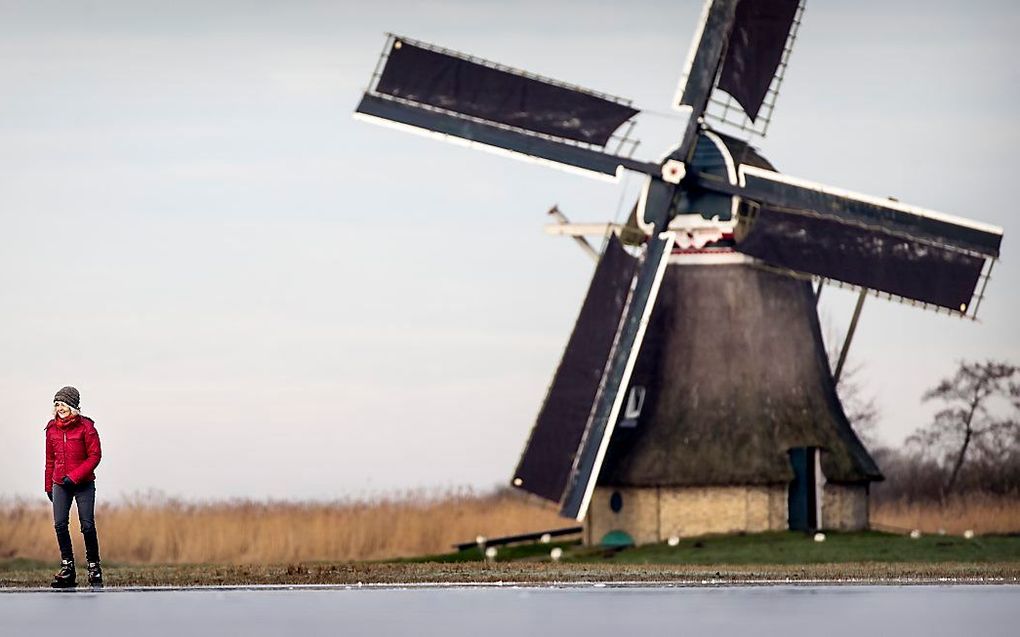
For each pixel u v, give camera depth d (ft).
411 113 305.53
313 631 143.54
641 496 305.73
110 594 178.70
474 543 332.19
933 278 302.86
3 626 148.66
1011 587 181.27
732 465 302.45
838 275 301.63
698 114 304.71
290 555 355.56
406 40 304.71
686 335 308.60
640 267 299.79
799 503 306.96
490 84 306.55
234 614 156.66
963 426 508.94
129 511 363.76
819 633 140.87
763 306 309.63
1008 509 469.98
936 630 142.82
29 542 358.43
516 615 154.30
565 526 383.24
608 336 298.76
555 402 299.58
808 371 312.29
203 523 358.64
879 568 223.10
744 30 305.32
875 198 302.86
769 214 301.43
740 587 181.98
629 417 309.42
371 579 198.29
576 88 305.53
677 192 304.71
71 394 188.85
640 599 168.35
